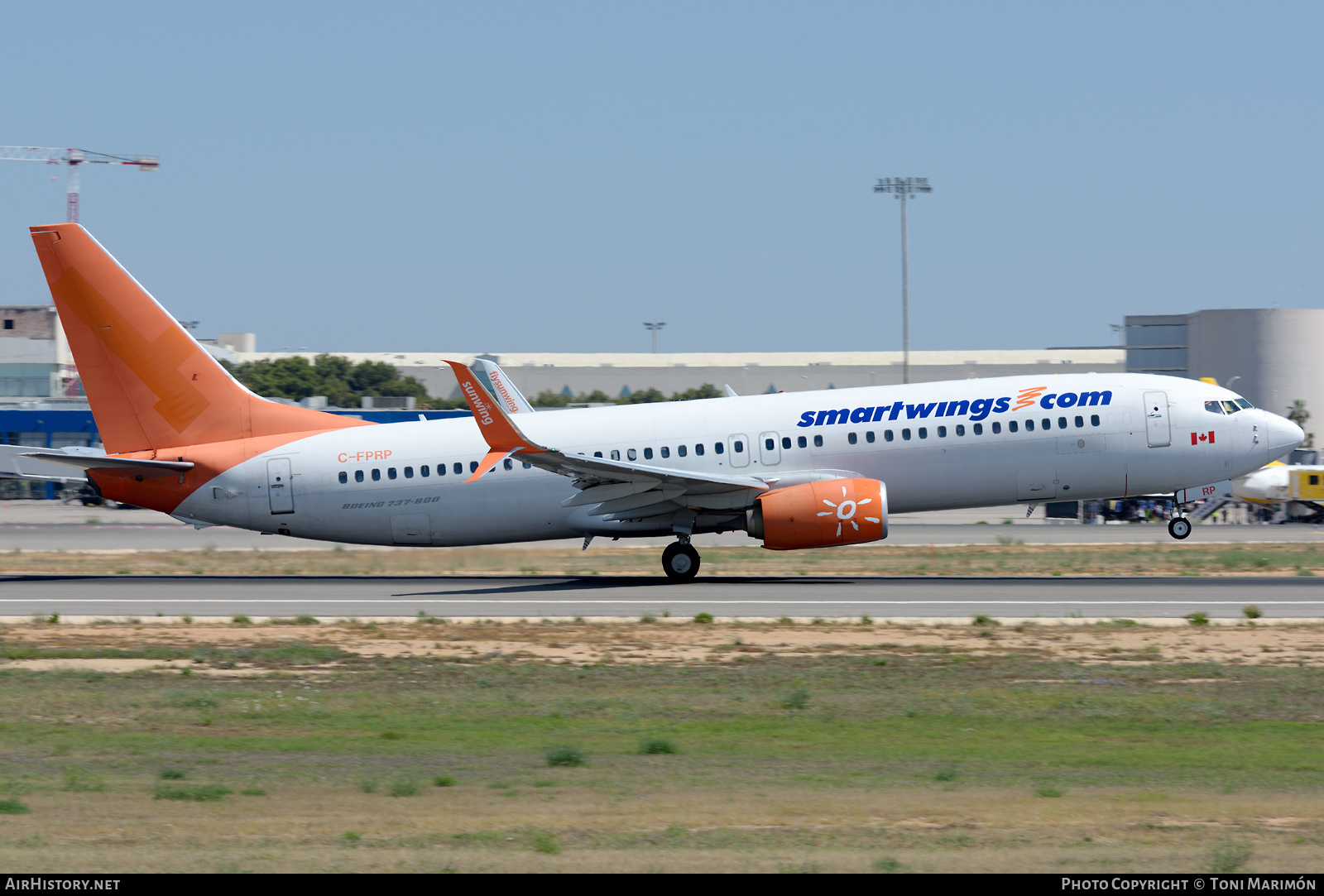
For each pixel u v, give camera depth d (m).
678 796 52.06
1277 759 60.91
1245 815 47.72
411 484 144.12
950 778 55.91
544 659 93.88
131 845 43.16
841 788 53.84
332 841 43.66
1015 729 69.25
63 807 50.16
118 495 146.75
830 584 139.62
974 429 139.25
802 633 104.12
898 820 46.94
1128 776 56.56
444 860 40.44
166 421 146.75
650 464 140.75
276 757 62.47
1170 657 90.75
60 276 143.75
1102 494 141.88
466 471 144.00
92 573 165.38
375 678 87.50
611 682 84.81
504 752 63.44
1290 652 91.94
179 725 72.12
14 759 62.50
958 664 89.31
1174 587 134.25
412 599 131.12
